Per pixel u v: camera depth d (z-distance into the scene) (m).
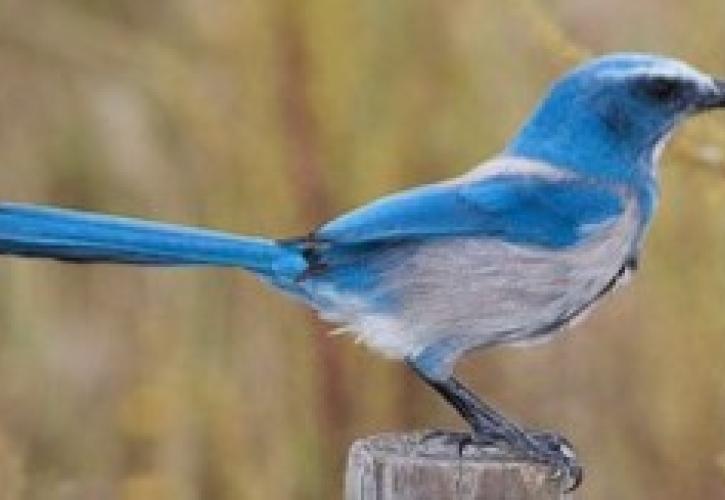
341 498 14.57
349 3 14.59
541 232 11.55
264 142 14.66
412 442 10.92
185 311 14.79
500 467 10.56
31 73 16.14
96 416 15.40
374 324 11.58
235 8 14.78
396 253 11.52
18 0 16.06
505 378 14.91
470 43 14.81
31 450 15.27
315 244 11.49
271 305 14.66
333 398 14.57
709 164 12.85
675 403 14.62
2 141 16.16
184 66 15.08
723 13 14.08
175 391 14.69
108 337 15.55
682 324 14.59
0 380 15.42
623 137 11.76
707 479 14.61
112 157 15.83
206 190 14.84
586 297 11.70
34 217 11.27
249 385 14.66
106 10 15.95
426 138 14.75
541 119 11.84
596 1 15.02
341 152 14.63
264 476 14.58
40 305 15.59
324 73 14.60
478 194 11.55
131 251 11.34
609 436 14.84
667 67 11.77
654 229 14.54
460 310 11.52
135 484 14.62
